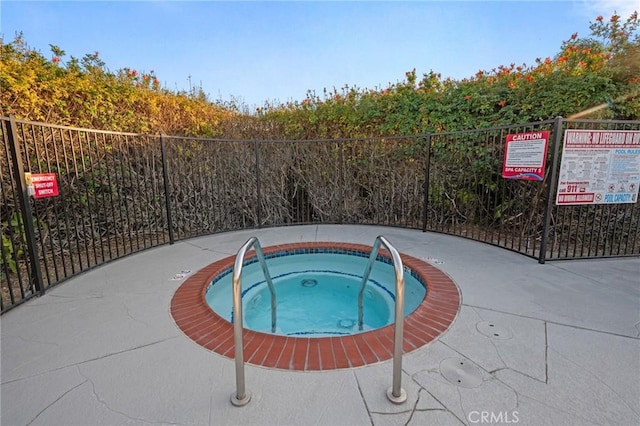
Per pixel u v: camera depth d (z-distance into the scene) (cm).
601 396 163
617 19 441
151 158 559
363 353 204
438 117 568
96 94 462
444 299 284
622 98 405
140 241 545
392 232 579
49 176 319
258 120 740
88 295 305
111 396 168
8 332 237
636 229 420
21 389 174
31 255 300
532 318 247
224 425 147
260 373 185
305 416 152
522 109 473
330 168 687
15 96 377
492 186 499
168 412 156
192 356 204
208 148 627
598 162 361
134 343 221
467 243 488
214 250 471
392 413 153
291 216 713
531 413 152
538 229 479
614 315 251
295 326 331
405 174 632
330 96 708
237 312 156
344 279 441
